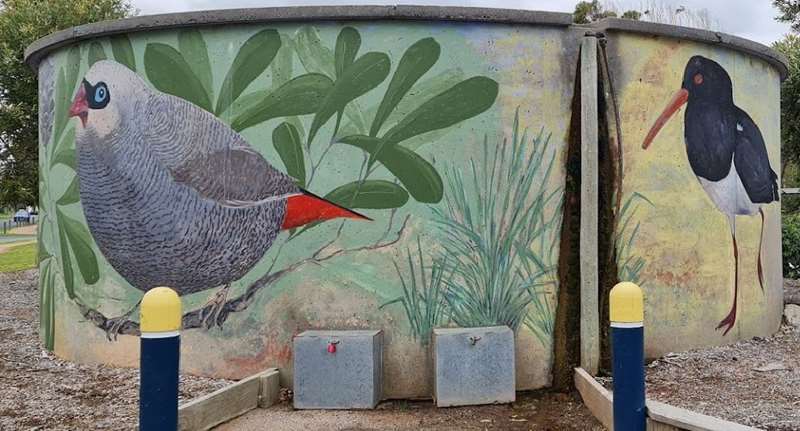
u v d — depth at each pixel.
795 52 16.58
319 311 6.12
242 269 6.26
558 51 6.36
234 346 6.25
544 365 6.20
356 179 6.14
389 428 5.12
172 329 3.39
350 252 6.12
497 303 6.15
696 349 6.95
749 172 7.77
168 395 3.36
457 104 6.16
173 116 6.46
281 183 6.21
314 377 5.57
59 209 7.36
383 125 6.14
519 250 6.20
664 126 6.80
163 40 6.52
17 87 15.96
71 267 7.17
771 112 8.34
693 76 7.06
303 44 6.22
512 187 6.21
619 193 6.47
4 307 11.55
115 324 6.72
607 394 5.12
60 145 7.32
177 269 6.43
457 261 6.11
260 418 5.37
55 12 16.67
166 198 6.46
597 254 6.25
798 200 19.23
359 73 6.16
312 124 6.19
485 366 5.61
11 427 5.09
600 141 6.39
